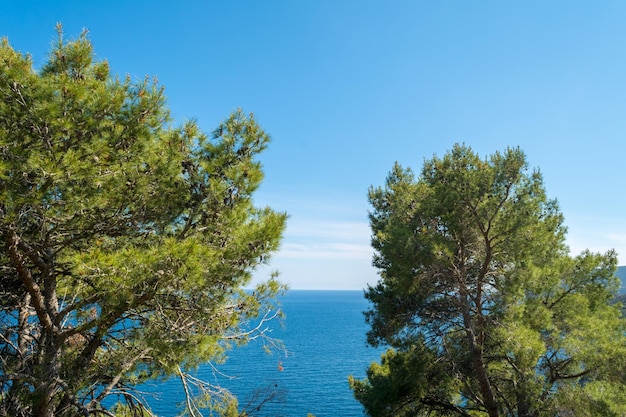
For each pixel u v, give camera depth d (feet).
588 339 35.27
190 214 24.89
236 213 23.97
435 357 39.24
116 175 21.06
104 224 22.06
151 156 23.30
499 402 40.65
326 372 167.02
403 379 38.86
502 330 35.32
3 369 20.90
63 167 18.65
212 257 20.97
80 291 24.27
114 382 22.61
